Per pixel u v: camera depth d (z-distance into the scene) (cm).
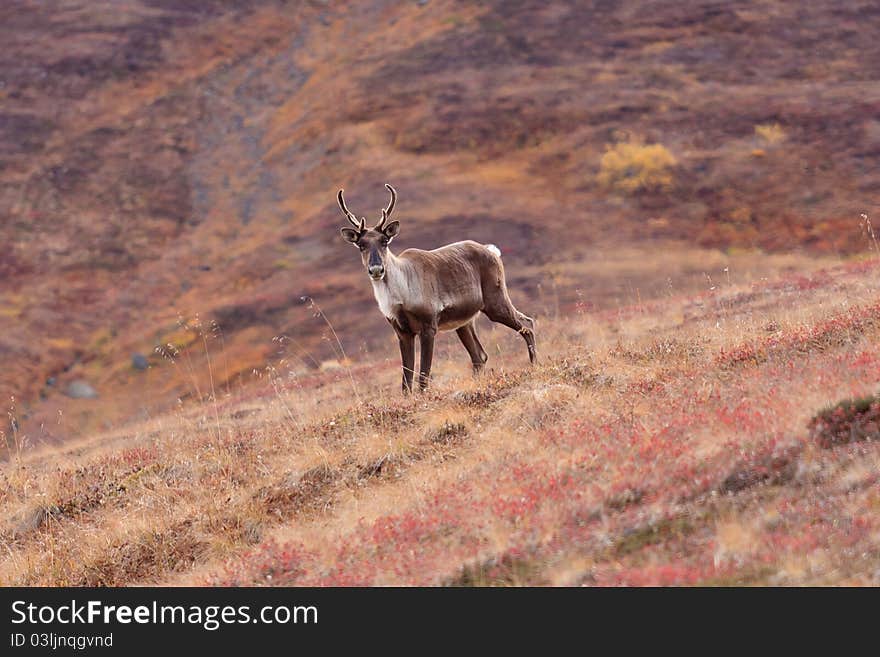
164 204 13225
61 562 2227
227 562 1977
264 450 2586
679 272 9062
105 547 2261
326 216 11619
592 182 11269
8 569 2298
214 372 8594
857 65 13450
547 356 3039
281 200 12862
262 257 11038
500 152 12475
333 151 13412
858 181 10306
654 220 10312
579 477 1823
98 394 8906
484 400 2500
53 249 12094
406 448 2298
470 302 2861
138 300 10838
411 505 1952
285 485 2273
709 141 11731
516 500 1761
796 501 1553
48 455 3800
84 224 12706
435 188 11694
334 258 10562
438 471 2106
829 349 2302
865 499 1485
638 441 1908
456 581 1596
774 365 2228
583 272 9319
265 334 9056
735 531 1484
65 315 10581
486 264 2931
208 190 13575
